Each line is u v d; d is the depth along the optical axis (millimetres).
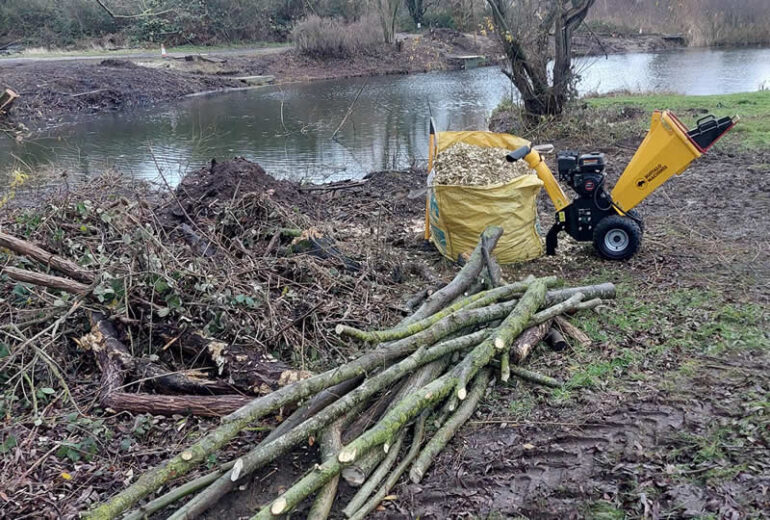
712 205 8227
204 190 7621
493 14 13617
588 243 7070
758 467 3469
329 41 30688
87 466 3906
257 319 4977
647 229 7465
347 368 4020
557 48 13586
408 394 4047
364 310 5457
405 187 10273
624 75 23891
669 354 4676
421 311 4992
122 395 4320
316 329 4988
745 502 3260
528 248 6602
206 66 28188
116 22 32438
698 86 20828
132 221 6078
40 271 5418
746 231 7160
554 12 13258
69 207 6230
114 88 23312
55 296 5152
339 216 8469
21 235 5996
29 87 22016
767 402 3965
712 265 6246
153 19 14570
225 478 3510
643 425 3922
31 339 4531
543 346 4934
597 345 4879
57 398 4426
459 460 3781
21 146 15625
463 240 6535
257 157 13883
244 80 27484
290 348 4875
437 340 4477
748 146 11039
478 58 30609
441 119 17734
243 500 3600
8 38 31609
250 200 6875
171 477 3416
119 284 4910
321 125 17641
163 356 4828
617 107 15016
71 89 22641
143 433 4145
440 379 4062
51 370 4594
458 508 3445
